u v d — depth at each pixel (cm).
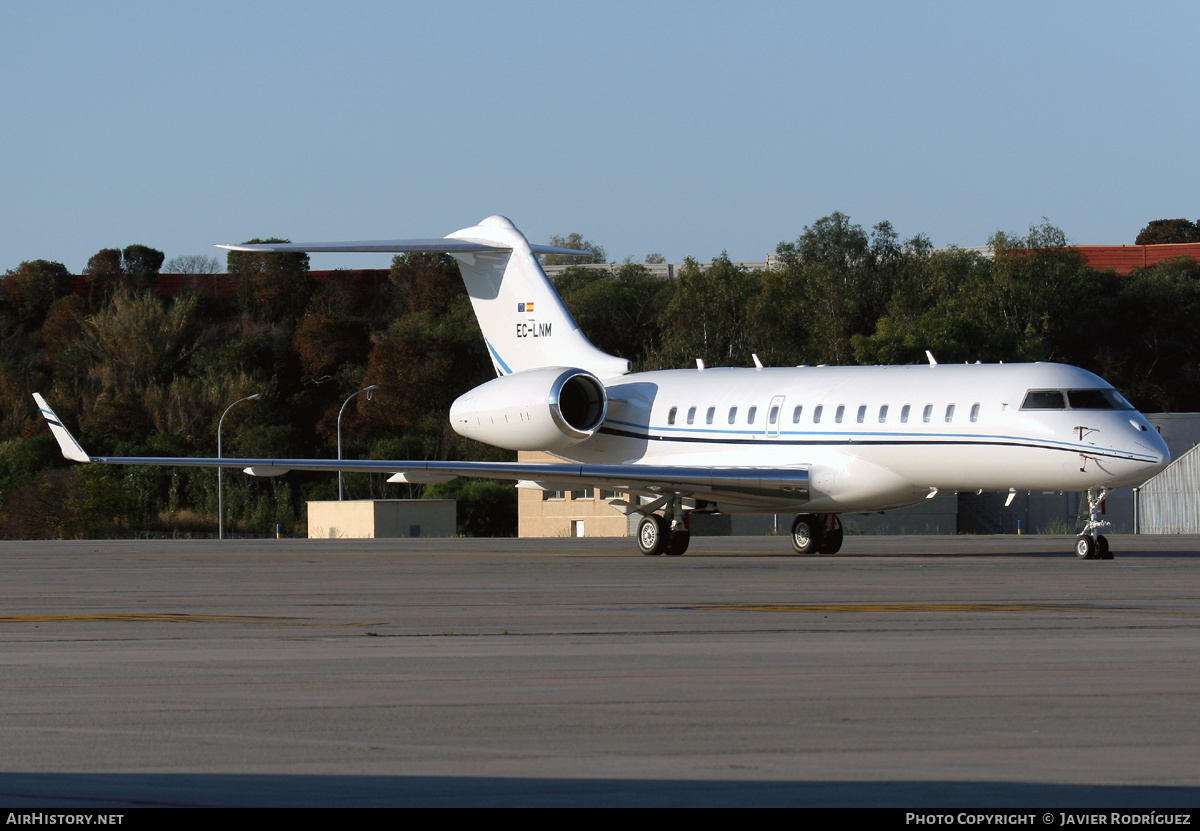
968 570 8119
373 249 10838
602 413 10844
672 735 2778
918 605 5741
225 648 4288
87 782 2375
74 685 3509
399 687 3428
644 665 3816
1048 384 8956
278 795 2261
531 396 10625
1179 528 17400
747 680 3516
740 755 2581
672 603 5891
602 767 2478
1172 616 5200
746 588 6756
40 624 5119
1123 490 18112
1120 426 8756
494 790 2295
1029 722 2912
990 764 2498
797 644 4294
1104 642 4328
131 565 9625
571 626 4888
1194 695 3266
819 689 3362
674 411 10719
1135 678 3538
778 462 9962
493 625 4947
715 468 9812
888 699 3216
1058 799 2225
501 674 3650
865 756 2570
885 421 9444
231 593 6712
